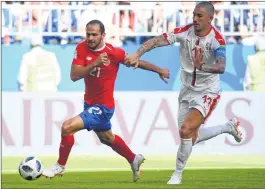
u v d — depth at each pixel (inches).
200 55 976.9
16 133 1343.5
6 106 1343.5
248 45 1464.1
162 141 1348.4
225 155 1346.0
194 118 976.9
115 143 1005.2
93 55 965.2
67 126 962.1
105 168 1224.8
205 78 987.9
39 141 1346.0
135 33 1489.9
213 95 992.9
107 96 983.6
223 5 1496.1
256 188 979.3
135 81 1449.3
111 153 1344.7
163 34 984.9
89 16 1510.8
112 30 1509.6
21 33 1480.1
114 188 965.8
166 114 1350.9
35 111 1348.4
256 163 1288.1
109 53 967.6
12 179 1093.1
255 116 1360.7
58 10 1491.1
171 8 1507.1
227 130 1127.6
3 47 1450.5
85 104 997.2
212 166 1249.4
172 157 1338.6
